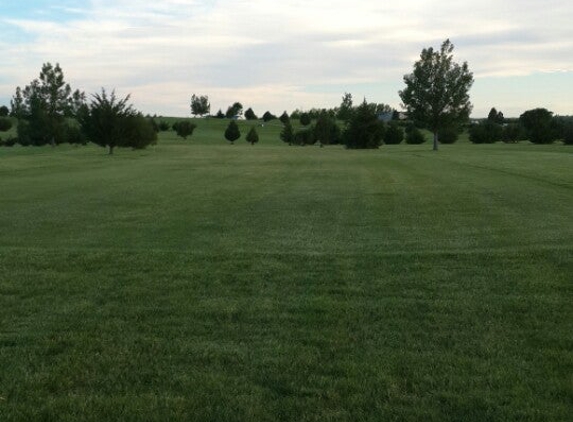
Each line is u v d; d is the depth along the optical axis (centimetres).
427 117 6544
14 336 539
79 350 506
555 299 641
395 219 1323
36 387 434
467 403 402
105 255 887
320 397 414
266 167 3206
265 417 387
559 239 1021
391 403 405
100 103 5072
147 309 619
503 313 596
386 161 3606
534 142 7594
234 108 16950
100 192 1992
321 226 1241
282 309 618
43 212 1501
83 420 384
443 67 6456
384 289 692
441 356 486
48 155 4809
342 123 11538
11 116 13700
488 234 1101
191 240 1084
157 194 1916
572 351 493
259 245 1016
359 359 482
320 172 2795
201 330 555
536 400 405
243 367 468
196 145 7206
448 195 1762
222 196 1842
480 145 6938
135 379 447
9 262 838
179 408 399
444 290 684
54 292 687
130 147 5744
